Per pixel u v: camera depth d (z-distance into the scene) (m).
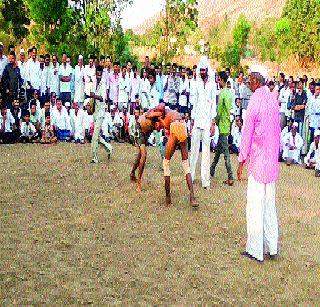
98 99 11.55
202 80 10.09
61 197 8.89
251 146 6.65
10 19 19.81
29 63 15.11
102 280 5.71
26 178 10.00
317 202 9.82
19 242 6.72
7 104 14.20
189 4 27.94
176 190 9.77
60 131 15.07
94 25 21.89
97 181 10.07
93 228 7.44
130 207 8.55
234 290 5.70
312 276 6.23
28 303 5.10
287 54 43.59
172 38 28.22
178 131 8.59
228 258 6.64
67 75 15.66
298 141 14.62
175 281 5.81
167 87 16.81
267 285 5.90
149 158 13.02
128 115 16.06
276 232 6.75
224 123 10.63
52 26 19.69
